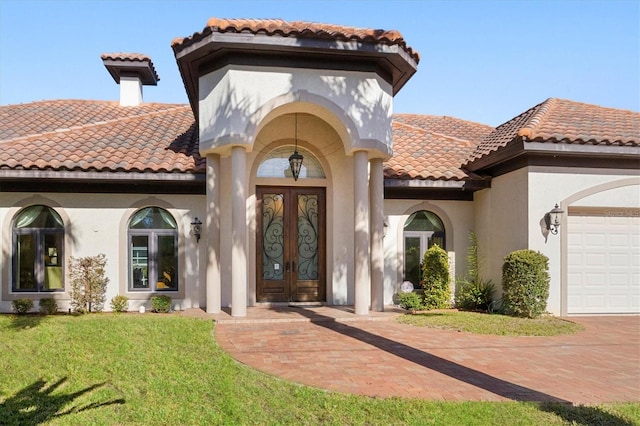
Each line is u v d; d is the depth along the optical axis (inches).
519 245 495.8
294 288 538.9
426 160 589.0
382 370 277.3
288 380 256.4
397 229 567.2
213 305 459.2
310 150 542.6
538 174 485.7
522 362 300.8
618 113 577.3
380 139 455.2
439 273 528.4
